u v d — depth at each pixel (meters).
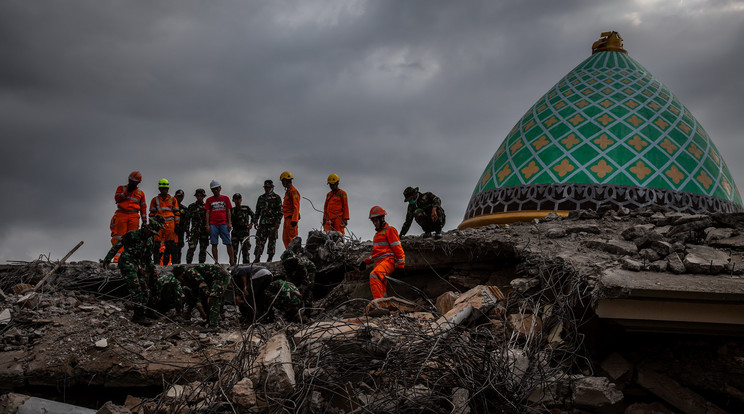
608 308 6.84
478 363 6.26
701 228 8.93
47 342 8.30
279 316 10.18
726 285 6.77
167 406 5.88
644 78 14.93
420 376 6.21
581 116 14.09
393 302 9.05
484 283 10.19
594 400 6.48
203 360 7.55
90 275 11.23
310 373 6.07
